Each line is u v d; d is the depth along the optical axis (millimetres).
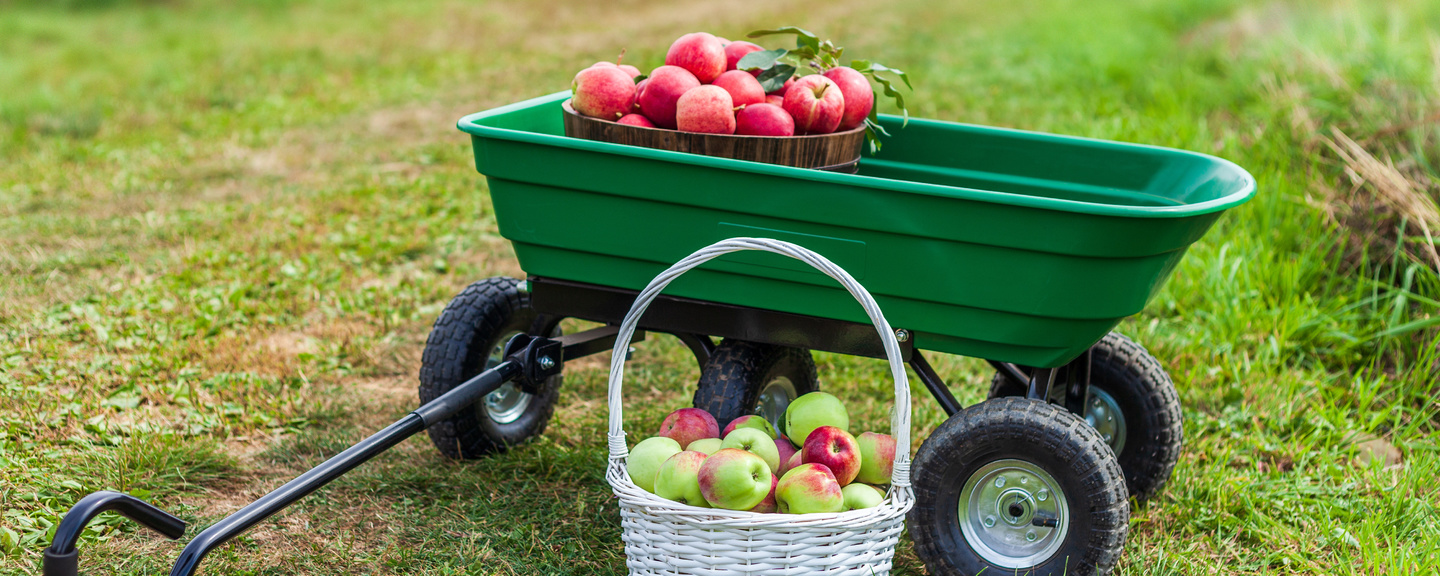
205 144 7742
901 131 3652
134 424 3660
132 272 5164
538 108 3406
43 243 5543
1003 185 3541
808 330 2896
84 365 4102
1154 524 3307
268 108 8891
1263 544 3203
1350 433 3877
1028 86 9531
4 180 6711
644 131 2977
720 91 2953
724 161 2701
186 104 8945
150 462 3365
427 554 3000
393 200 6434
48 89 9203
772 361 3195
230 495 3311
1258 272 4836
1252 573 3061
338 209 6250
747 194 2740
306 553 2986
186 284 4969
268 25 13539
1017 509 2795
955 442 2746
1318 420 3908
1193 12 12586
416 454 3568
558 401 4039
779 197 2711
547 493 3354
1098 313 2611
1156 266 2590
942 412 4012
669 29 13570
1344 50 7020
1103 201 3371
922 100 8969
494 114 3176
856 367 4398
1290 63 7316
